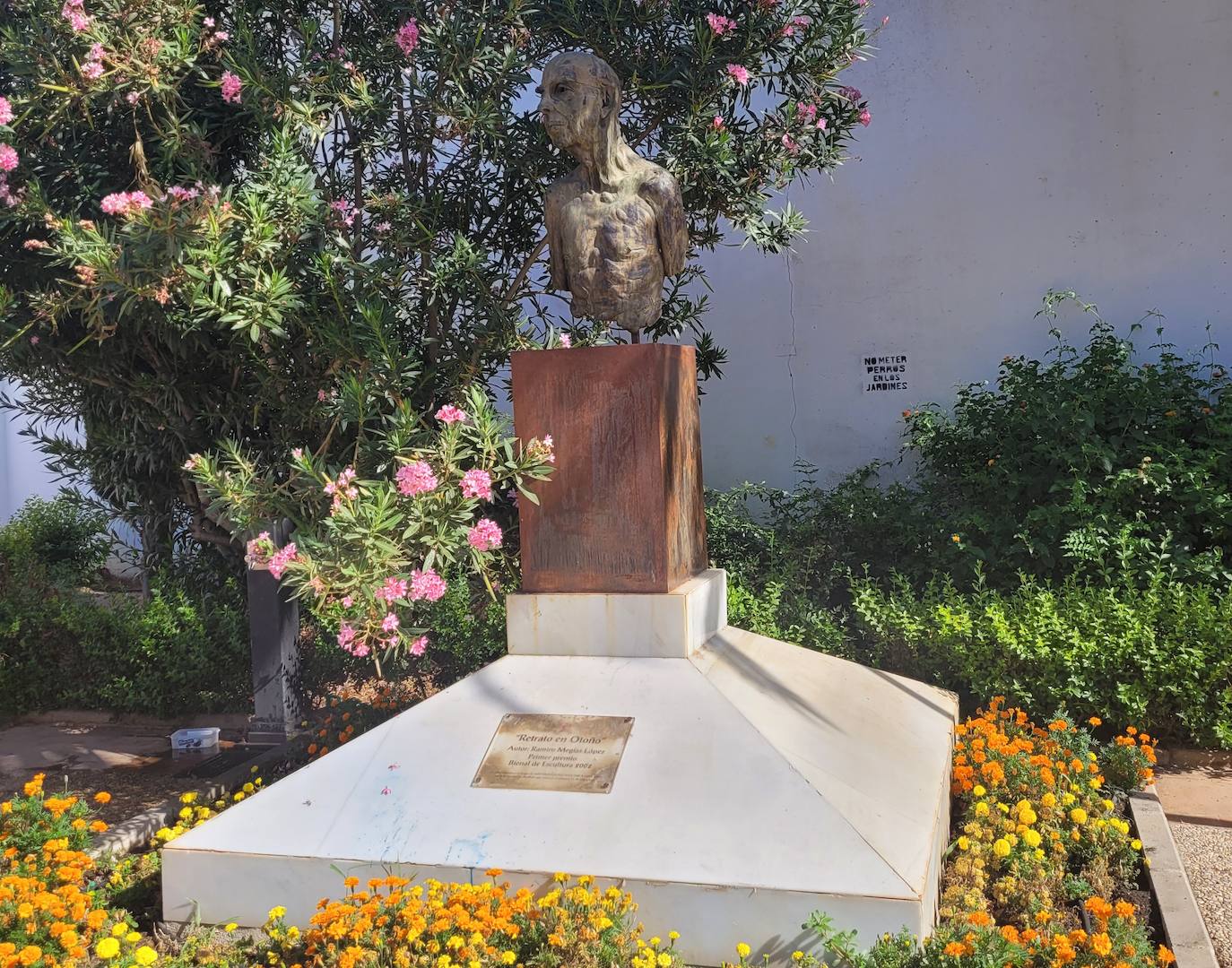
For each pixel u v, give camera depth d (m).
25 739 5.93
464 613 6.06
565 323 5.83
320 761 3.58
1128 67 7.07
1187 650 4.91
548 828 3.21
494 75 5.07
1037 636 5.05
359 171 5.40
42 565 8.25
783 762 3.25
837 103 5.65
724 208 5.61
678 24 5.30
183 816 4.10
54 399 6.17
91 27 4.42
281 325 4.84
